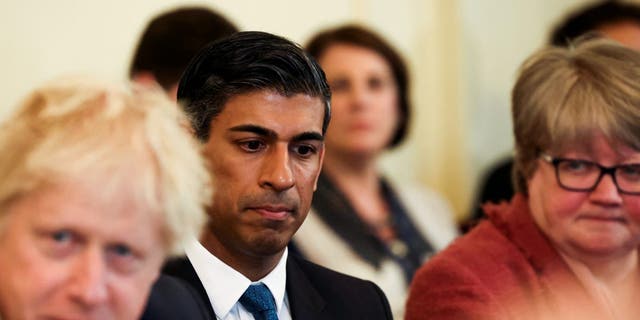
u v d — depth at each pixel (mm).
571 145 4207
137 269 2512
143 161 2467
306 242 6484
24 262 2410
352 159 7215
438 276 4258
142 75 5508
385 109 7391
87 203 2387
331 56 7320
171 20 5543
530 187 4484
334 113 7211
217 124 3408
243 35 3449
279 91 3367
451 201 9578
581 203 4242
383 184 7434
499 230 4531
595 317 4332
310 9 8625
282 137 3369
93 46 7254
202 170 2713
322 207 6715
